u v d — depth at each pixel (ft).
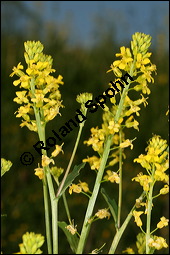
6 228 3.00
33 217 3.13
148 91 1.31
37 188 3.42
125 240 2.93
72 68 4.85
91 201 1.35
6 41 4.98
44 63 1.29
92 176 3.64
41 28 5.55
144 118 4.25
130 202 3.28
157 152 1.26
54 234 1.37
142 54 1.28
